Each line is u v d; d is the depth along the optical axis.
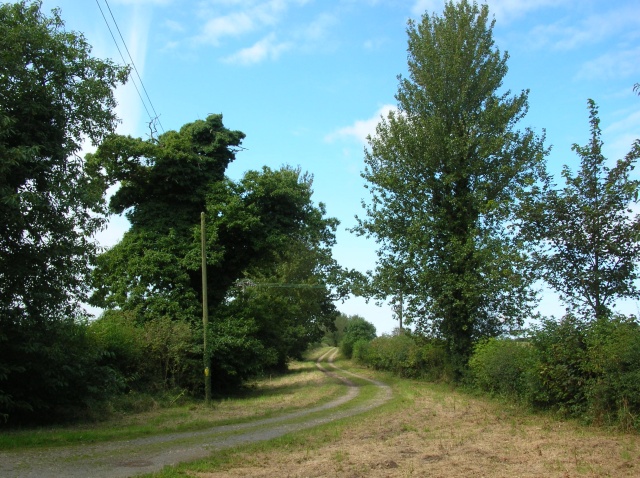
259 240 30.69
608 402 13.51
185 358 26.52
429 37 27.95
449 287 25.86
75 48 15.92
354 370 55.56
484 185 25.81
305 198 32.69
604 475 8.18
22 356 14.76
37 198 13.84
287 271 54.59
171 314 28.14
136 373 23.66
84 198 15.39
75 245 15.70
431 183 27.06
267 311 38.06
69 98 15.64
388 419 16.34
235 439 13.40
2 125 13.23
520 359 17.89
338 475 8.50
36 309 14.84
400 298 28.23
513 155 26.45
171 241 29.25
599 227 14.65
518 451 10.37
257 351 31.39
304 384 37.00
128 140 28.03
